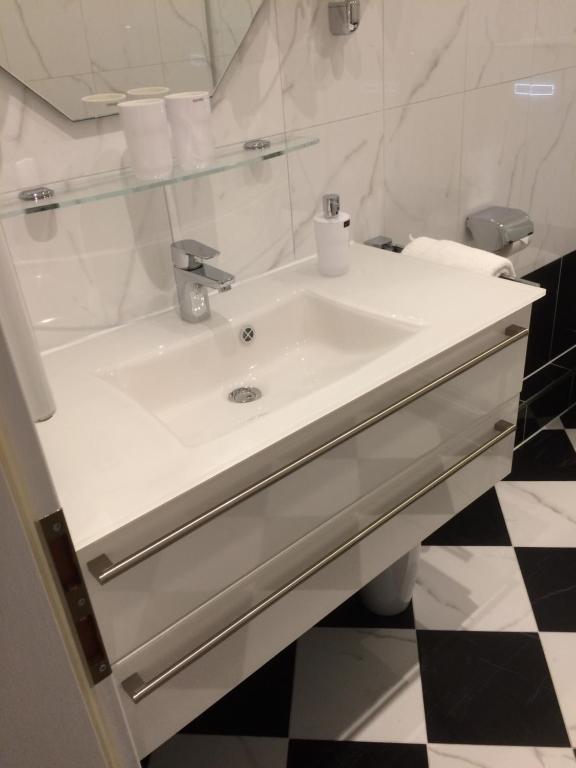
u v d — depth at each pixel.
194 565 0.93
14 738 0.55
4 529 0.47
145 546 0.86
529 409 2.22
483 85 1.75
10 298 0.76
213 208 1.35
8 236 1.12
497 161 1.90
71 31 1.06
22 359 0.81
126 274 1.28
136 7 1.11
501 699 1.49
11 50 1.02
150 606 0.90
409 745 1.42
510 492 2.07
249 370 1.35
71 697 0.57
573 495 2.05
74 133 1.12
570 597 1.72
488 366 1.28
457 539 1.91
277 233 1.48
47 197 1.06
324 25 1.37
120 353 1.20
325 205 1.39
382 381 1.07
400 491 1.23
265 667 1.60
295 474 1.01
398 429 1.15
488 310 1.25
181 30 1.18
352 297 1.34
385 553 1.27
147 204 1.25
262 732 1.47
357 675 1.57
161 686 0.97
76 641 0.61
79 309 1.24
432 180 1.75
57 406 1.06
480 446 1.37
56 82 1.07
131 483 0.88
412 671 1.57
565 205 2.21
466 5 1.61
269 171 1.41
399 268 1.47
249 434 0.96
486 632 1.64
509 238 1.81
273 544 1.04
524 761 1.37
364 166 1.58
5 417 0.50
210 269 1.24
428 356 1.12
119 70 1.13
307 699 1.53
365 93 1.50
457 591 1.75
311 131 1.44
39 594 0.51
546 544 1.88
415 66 1.57
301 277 1.46
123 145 1.18
